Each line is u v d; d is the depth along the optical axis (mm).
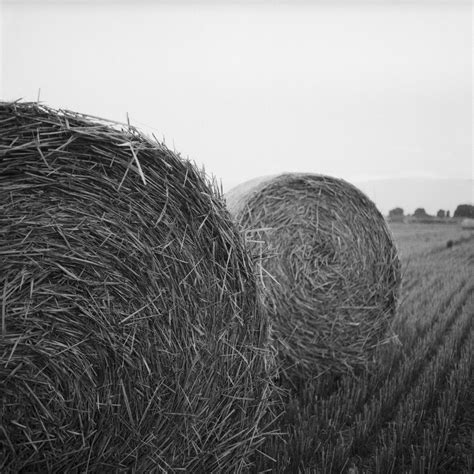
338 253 3213
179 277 1798
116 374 1687
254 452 2215
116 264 1685
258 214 3041
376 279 3346
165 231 1772
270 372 2131
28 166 1552
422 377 3039
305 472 2092
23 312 1562
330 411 2688
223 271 1907
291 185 3146
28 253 1563
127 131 1697
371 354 3367
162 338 1761
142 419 1728
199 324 1844
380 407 2602
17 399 1562
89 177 1637
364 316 3309
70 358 1623
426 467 2223
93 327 1653
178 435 1810
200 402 1859
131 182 1707
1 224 1530
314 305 3141
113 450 1696
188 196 1818
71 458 1637
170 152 1780
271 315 3025
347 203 3271
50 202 1597
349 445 2264
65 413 1619
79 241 1635
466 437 2523
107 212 1672
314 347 3156
